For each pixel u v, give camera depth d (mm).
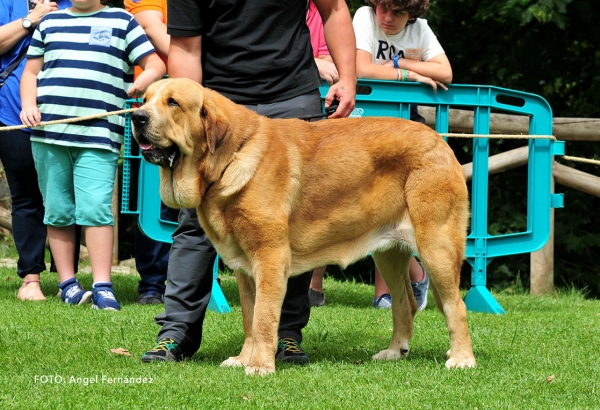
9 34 10867
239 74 7445
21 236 11000
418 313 10523
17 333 8234
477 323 9734
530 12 16422
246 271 6824
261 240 6594
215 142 6477
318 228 7004
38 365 6871
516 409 5656
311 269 7141
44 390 5965
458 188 7074
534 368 7133
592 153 18234
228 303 11453
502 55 18766
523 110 11391
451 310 7121
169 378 6367
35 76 10242
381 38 11320
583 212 17531
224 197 6562
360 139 7074
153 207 10703
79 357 7242
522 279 17391
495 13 17141
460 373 6754
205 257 7367
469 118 13531
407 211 7121
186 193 6570
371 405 5672
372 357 7609
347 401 5766
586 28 18484
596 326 9719
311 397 5852
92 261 10352
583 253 17969
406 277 7684
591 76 19188
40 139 10062
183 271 7340
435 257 7008
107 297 10148
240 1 7371
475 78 19188
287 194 6727
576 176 14320
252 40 7398
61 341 7930
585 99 19516
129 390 5961
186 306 7348
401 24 11172
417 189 7004
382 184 7090
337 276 18547
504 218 18016
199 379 6340
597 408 5770
